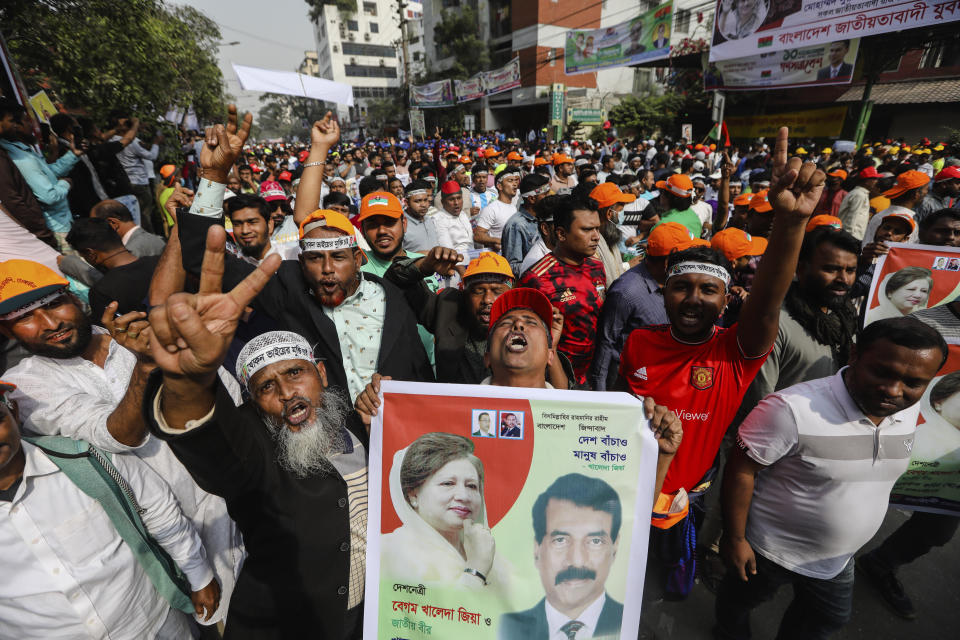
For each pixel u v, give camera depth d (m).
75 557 1.53
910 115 20.92
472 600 1.52
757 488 2.13
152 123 10.23
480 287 2.49
